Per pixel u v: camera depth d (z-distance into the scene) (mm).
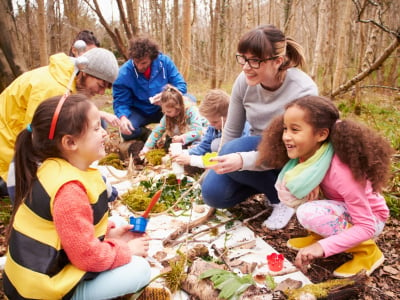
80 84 2486
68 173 1488
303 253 1814
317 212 1895
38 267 1416
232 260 2033
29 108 2338
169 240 2197
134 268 1602
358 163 1741
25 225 1473
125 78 4027
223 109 3010
